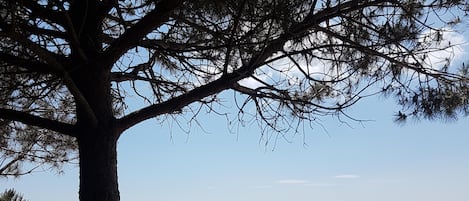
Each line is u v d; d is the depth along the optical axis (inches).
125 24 196.4
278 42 186.4
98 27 202.8
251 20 182.5
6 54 180.2
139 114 196.2
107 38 222.1
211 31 192.7
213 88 191.9
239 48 189.5
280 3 177.9
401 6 203.3
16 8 167.8
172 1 170.6
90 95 192.5
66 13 170.2
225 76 190.9
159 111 195.8
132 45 185.3
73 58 196.4
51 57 169.2
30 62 181.9
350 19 204.5
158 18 176.4
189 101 194.5
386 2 203.2
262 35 189.0
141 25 178.9
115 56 190.5
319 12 197.3
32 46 161.3
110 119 194.7
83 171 188.7
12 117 192.1
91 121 190.2
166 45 214.1
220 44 200.1
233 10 180.9
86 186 186.7
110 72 202.7
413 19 209.2
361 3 201.3
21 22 171.0
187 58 203.0
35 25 180.2
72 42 179.2
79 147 191.9
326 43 211.8
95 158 188.2
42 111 245.3
